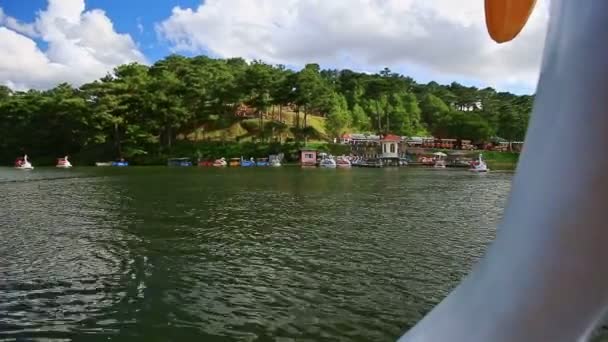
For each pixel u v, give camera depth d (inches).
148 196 1176.8
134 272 466.9
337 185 1520.7
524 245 64.0
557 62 64.2
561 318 61.6
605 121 57.2
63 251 557.6
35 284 428.1
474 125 3782.0
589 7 59.9
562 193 59.8
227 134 3732.8
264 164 3102.9
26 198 1130.7
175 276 453.4
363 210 909.8
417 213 868.6
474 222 763.4
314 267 483.5
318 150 3417.8
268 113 4131.4
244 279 442.9
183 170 2477.9
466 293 75.8
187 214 855.7
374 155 3385.8
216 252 550.6
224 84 3649.1
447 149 3629.4
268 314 357.1
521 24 72.6
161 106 3356.3
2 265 491.5
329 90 3914.9
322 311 362.6
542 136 64.7
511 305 64.9
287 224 744.3
